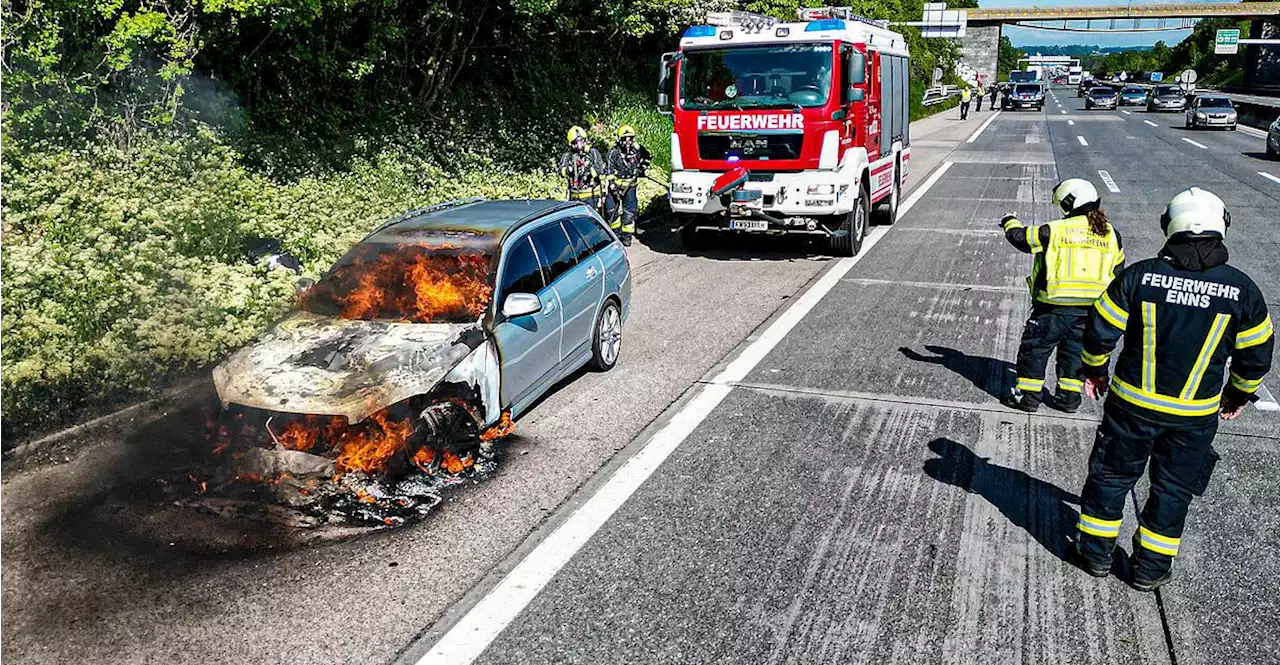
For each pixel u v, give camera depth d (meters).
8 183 9.23
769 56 11.75
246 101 13.16
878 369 7.66
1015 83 63.47
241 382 5.43
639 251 13.33
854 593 4.29
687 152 12.34
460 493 5.34
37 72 9.98
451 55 16.89
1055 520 5.01
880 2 33.53
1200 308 3.91
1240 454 5.84
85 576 4.42
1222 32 66.31
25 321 6.69
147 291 7.45
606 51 23.66
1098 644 3.90
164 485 5.36
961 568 4.50
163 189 9.82
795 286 10.85
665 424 6.42
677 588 4.34
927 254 12.69
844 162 11.87
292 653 3.84
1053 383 7.29
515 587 4.34
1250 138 34.06
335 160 13.45
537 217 7.09
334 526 4.93
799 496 5.30
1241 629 4.00
